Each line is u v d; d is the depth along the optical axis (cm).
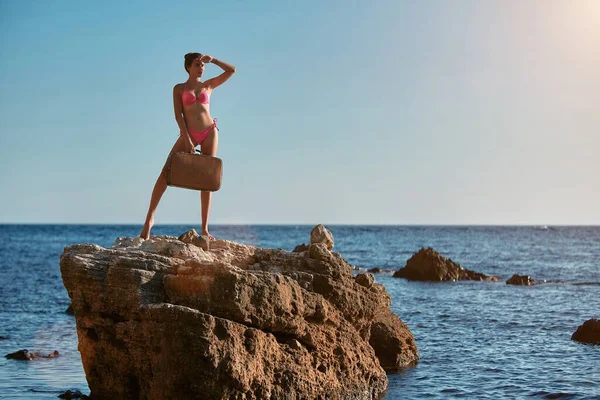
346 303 1269
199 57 1245
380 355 1703
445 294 3575
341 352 1226
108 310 1151
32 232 17175
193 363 1010
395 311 2878
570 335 2273
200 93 1252
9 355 1836
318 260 1277
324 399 1171
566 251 9131
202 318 1009
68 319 2638
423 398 1424
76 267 1162
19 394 1445
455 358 1852
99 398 1209
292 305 1136
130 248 1190
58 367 1719
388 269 5781
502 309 2986
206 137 1252
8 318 2652
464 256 7981
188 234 1247
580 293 3688
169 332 1021
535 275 5262
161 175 1242
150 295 1098
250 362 1045
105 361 1183
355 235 16575
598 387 1538
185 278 1077
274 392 1085
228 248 1277
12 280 4397
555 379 1614
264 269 1255
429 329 2391
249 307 1070
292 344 1136
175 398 1027
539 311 2933
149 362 1098
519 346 2052
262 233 17225
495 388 1526
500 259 7388
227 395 1025
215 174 1191
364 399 1295
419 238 14475
